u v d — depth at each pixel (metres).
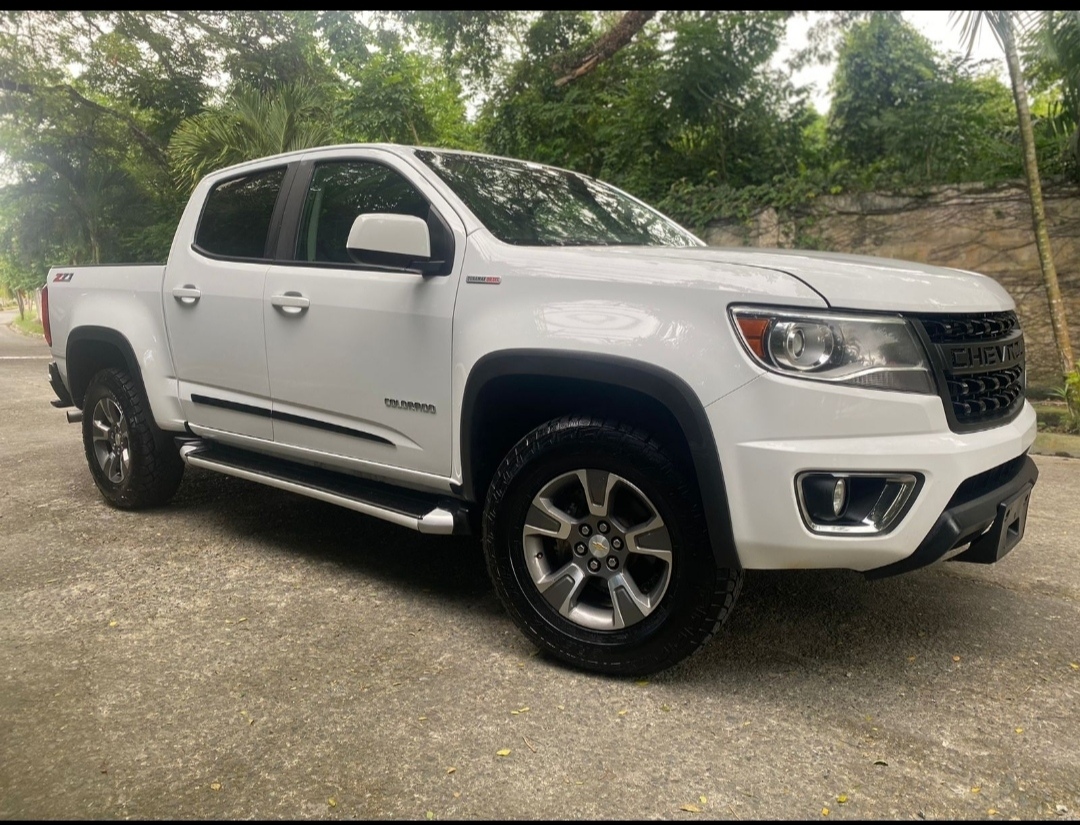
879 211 9.51
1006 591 3.58
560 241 3.33
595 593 2.96
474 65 14.34
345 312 3.45
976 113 10.37
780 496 2.49
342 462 3.64
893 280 2.64
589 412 2.91
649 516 2.75
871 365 2.50
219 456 4.20
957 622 3.27
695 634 2.67
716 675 2.85
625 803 2.15
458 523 3.20
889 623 3.26
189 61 20.30
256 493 5.20
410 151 3.54
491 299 2.99
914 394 2.53
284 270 3.74
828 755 2.37
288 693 2.71
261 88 19.39
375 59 17.36
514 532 2.95
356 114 16.39
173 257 4.33
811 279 2.55
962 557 2.90
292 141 12.28
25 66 20.55
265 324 3.78
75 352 4.88
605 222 3.72
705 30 10.81
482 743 2.43
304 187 3.84
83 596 3.52
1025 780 2.25
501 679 2.82
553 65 12.97
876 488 2.53
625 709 2.62
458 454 3.16
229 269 3.98
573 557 2.88
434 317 3.15
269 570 3.85
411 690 2.74
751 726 2.53
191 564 3.92
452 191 3.31
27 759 2.34
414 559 4.03
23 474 5.70
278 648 3.04
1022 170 9.27
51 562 3.93
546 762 2.33
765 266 2.67
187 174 12.38
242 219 4.08
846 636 3.15
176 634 3.15
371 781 2.24
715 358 2.53
